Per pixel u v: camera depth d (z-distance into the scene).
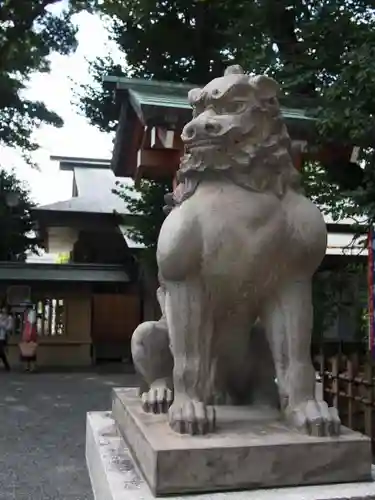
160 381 2.07
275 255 1.72
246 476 1.49
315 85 4.86
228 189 1.74
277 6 5.20
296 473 1.52
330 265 8.34
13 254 15.04
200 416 1.62
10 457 4.76
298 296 1.76
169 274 1.75
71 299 13.26
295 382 1.73
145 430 1.66
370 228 4.28
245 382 2.03
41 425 6.09
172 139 4.32
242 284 1.75
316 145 4.38
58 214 13.73
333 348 7.39
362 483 1.55
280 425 1.72
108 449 1.96
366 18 4.71
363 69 3.74
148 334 2.08
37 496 3.72
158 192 8.97
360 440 1.58
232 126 1.70
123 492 1.48
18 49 11.48
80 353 13.12
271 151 1.75
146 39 8.16
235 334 1.90
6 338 11.66
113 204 14.39
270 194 1.75
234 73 1.85
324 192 5.09
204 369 1.76
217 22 7.71
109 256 14.88
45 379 10.10
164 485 1.44
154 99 4.29
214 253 1.70
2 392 8.42
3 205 14.00
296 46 4.95
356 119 3.82
